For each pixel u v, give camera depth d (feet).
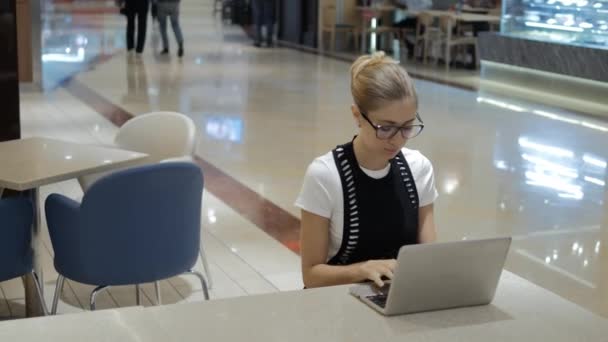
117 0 81.71
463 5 47.34
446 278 6.92
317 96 35.17
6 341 6.26
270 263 15.98
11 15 15.34
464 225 18.17
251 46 54.54
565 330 6.79
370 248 8.54
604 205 19.72
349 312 6.93
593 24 35.29
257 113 31.07
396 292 6.78
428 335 6.56
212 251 16.56
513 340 6.55
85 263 11.27
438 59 47.19
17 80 15.61
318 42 53.72
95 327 6.53
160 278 11.65
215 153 24.58
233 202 19.75
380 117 7.87
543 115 31.12
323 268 8.27
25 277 12.87
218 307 6.97
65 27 63.77
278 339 6.38
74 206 11.15
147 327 6.54
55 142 13.73
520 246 16.88
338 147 8.60
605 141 26.66
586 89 34.99
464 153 24.72
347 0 52.85
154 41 56.24
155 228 11.40
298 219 18.61
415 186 8.67
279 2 57.31
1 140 15.62
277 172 22.58
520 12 39.14
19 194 14.78
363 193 8.44
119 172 10.96
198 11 81.35
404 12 50.21
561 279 15.17
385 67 7.97
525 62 37.91
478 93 36.32
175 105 32.50
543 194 20.57
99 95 34.60
